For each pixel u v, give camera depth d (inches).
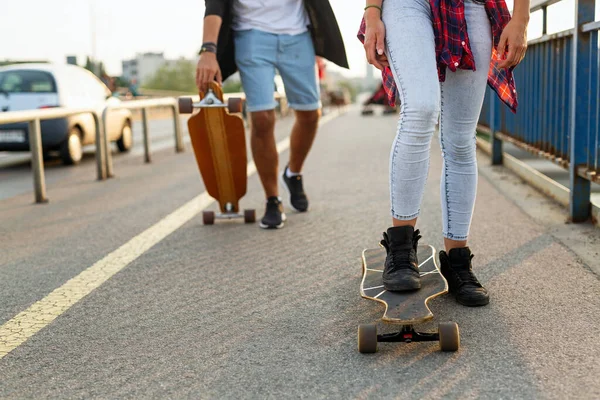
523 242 152.7
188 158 386.6
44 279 142.6
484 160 285.3
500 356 93.4
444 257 120.1
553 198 197.3
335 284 129.4
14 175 349.4
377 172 278.2
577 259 137.9
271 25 174.2
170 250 161.8
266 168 179.8
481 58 105.5
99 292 131.3
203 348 101.5
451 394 82.9
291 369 92.6
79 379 92.6
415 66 100.3
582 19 159.5
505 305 113.2
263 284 131.6
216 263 148.3
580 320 105.5
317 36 180.9
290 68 179.2
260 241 166.6
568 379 85.6
